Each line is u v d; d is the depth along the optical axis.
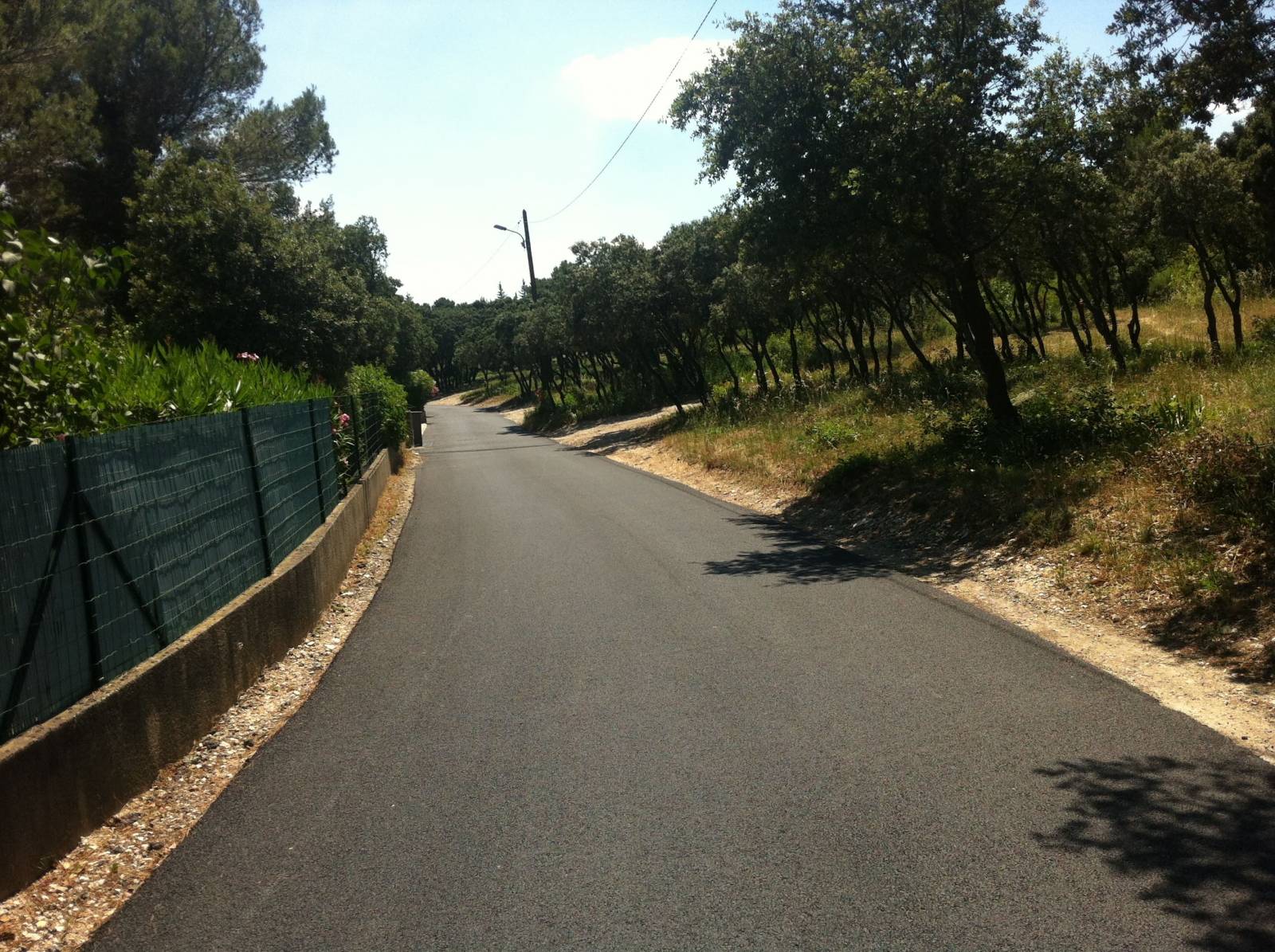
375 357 29.16
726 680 5.90
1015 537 8.91
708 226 29.69
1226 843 3.52
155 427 5.35
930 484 11.69
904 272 14.80
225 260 17.59
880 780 4.27
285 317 17.94
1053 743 4.59
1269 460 7.86
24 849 3.56
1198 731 4.66
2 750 3.54
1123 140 12.40
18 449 3.90
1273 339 17.39
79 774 4.00
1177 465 8.66
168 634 5.27
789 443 17.78
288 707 5.91
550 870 3.62
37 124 17.94
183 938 3.28
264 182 26.91
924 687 5.55
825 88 12.45
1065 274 20.88
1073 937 2.99
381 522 14.45
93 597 4.42
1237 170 17.75
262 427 7.59
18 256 4.52
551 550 11.09
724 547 10.81
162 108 24.06
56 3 18.28
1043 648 6.21
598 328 32.00
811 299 24.66
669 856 3.68
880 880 3.40
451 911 3.37
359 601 9.06
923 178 12.20
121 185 22.95
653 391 40.59
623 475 20.22
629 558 10.38
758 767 4.50
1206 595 6.46
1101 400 11.53
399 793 4.43
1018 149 12.29
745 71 12.90
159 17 23.67
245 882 3.66
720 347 33.91
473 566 10.37
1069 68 12.32
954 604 7.52
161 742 4.80
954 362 23.42
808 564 9.49
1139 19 8.63
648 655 6.56
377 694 6.02
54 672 4.04
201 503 5.97
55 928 3.39
